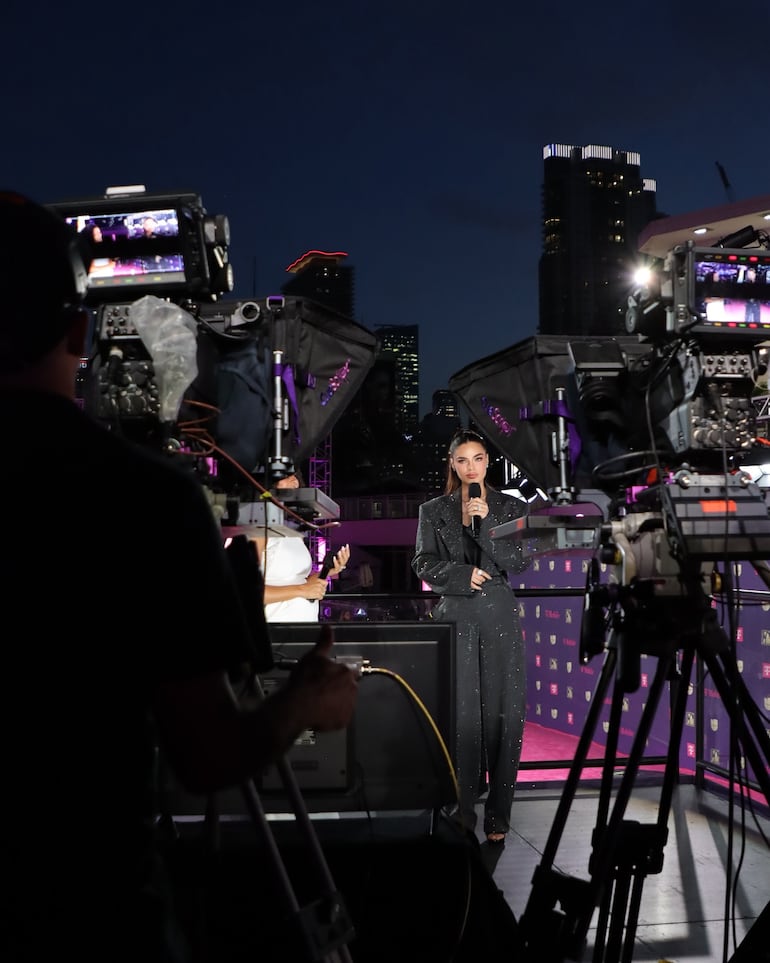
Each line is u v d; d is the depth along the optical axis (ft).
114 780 2.94
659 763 13.51
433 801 9.12
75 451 3.03
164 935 3.00
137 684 3.01
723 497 6.26
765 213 25.52
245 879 7.24
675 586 6.28
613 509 7.37
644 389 7.57
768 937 6.50
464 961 6.96
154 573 2.97
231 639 3.10
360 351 8.64
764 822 11.73
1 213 3.17
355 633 9.32
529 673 20.61
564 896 6.71
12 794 2.78
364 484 123.03
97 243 7.30
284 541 10.75
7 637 2.82
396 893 7.23
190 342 7.02
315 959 4.85
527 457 8.48
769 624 13.16
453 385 8.93
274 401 7.92
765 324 6.61
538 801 13.03
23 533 2.88
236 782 3.14
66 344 3.26
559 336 8.46
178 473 3.19
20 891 2.75
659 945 8.17
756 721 6.41
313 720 3.51
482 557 11.67
